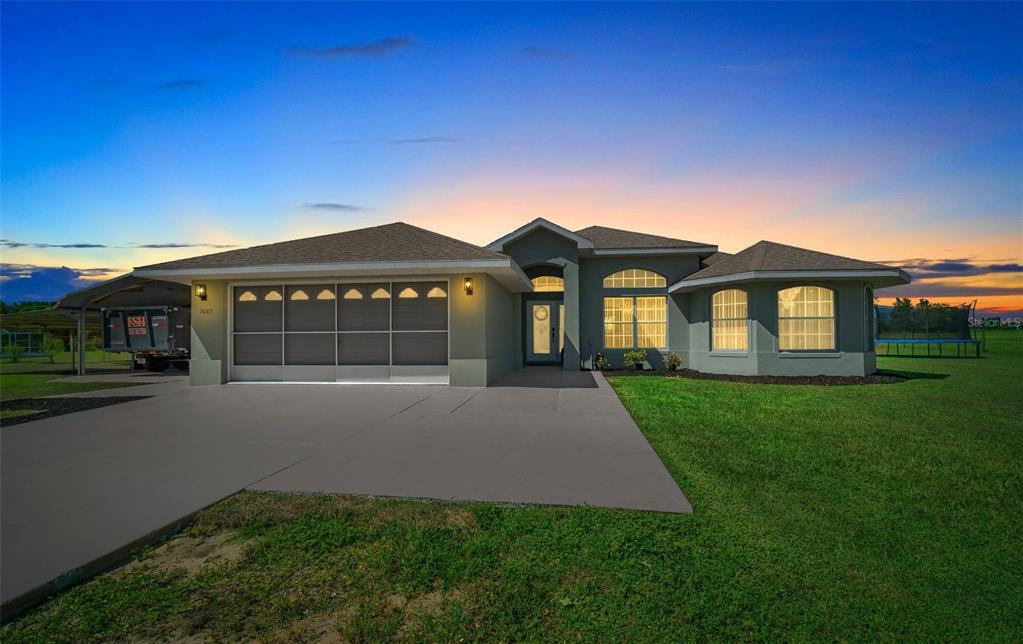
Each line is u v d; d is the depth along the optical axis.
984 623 2.79
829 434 7.05
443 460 5.71
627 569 3.30
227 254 12.44
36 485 4.85
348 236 13.48
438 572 3.28
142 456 5.91
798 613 2.86
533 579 3.20
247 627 2.75
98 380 15.23
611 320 17.20
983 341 26.56
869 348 14.75
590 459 5.74
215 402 9.87
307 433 7.10
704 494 4.64
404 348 12.34
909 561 3.46
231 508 4.28
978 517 4.21
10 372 19.09
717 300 15.60
